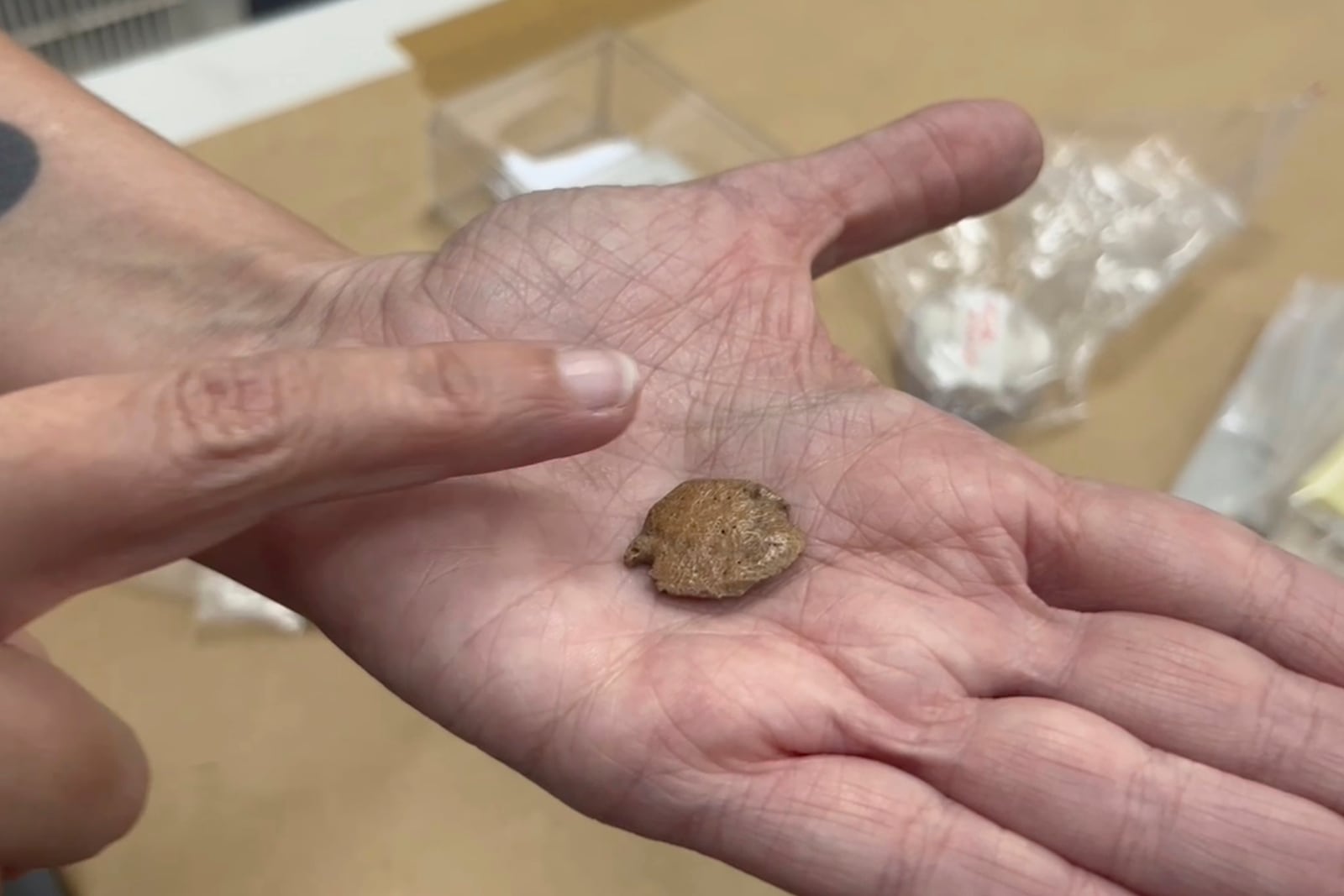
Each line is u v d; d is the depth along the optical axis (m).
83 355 0.30
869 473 0.27
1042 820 0.25
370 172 0.40
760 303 0.30
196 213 0.31
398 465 0.25
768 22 0.44
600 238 0.30
